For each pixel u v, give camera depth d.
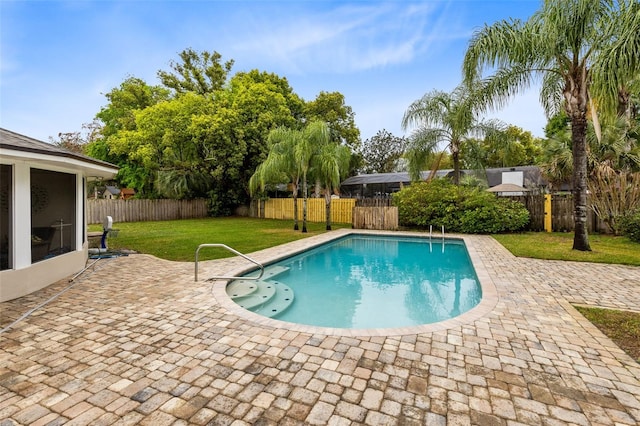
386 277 7.12
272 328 3.45
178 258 7.50
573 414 2.07
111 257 7.55
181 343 3.11
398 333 3.29
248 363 2.73
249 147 19.28
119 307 4.13
